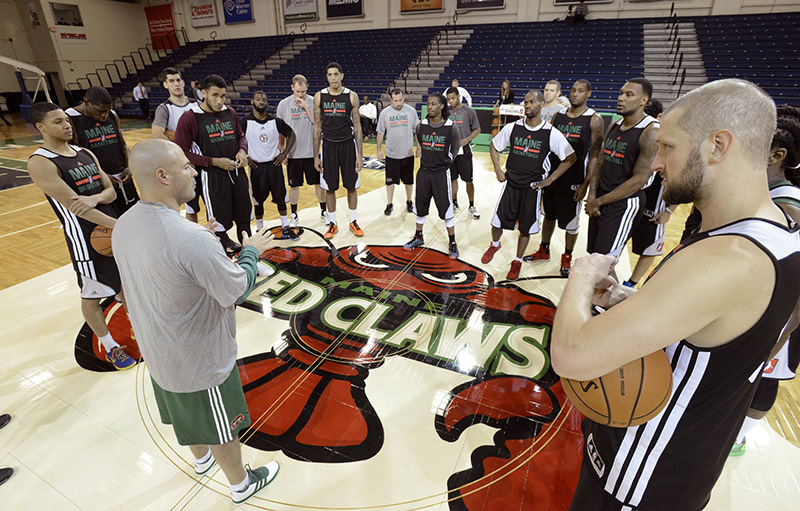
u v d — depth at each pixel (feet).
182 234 3.70
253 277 4.39
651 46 34.30
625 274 11.02
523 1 40.40
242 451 5.89
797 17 32.19
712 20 34.27
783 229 2.15
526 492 5.30
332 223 13.38
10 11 46.80
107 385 7.15
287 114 12.69
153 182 3.70
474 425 6.31
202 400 4.28
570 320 2.42
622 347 2.15
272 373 7.41
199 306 3.97
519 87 34.71
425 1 43.93
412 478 5.50
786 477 5.41
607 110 29.94
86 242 6.97
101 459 5.77
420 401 6.78
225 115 10.12
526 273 11.00
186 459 5.80
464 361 7.72
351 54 44.60
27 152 28.50
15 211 16.15
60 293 10.02
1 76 48.26
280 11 50.29
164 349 3.97
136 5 54.80
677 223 14.57
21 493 5.29
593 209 8.81
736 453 5.67
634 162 8.26
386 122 13.57
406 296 9.91
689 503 2.95
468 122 14.21
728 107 2.11
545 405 6.70
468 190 14.75
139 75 53.42
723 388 2.45
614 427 3.02
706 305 2.06
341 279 10.69
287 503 5.20
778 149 4.08
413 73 39.78
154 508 5.13
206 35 55.06
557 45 37.24
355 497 5.27
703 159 2.21
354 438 6.10
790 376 4.87
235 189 10.61
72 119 8.40
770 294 2.08
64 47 48.42
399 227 14.10
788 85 28.40
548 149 9.53
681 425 2.64
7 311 9.26
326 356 7.86
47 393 6.94
